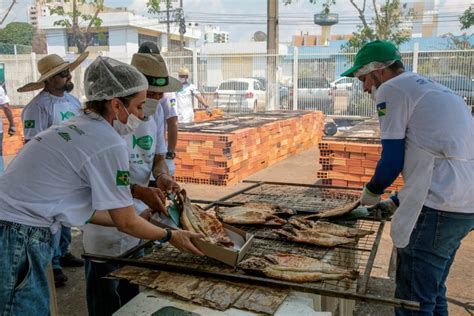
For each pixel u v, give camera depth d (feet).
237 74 52.75
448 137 7.49
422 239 7.75
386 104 7.84
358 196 11.50
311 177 26.27
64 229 14.20
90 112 6.31
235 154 24.52
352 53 48.52
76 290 12.92
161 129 10.00
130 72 6.12
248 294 6.20
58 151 5.84
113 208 5.94
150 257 7.43
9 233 5.78
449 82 44.24
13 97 53.72
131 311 5.97
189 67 53.21
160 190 8.52
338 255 7.64
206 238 7.13
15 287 5.79
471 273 13.46
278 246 7.91
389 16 55.47
